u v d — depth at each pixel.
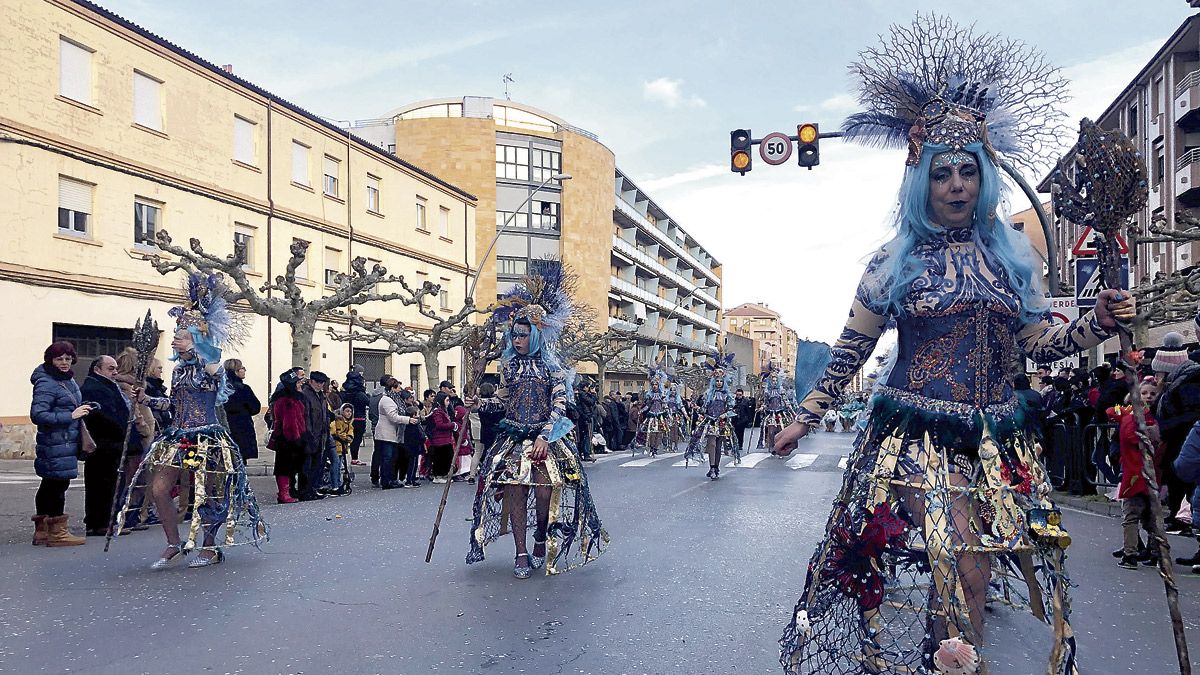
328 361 29.92
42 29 19.50
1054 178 3.33
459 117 50.78
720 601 5.65
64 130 20.09
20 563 7.12
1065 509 11.10
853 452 3.24
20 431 18.97
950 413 2.96
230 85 25.52
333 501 11.69
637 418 26.17
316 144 29.56
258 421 26.09
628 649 4.62
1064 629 2.90
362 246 32.12
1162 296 15.63
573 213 55.31
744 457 20.42
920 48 3.45
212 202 24.73
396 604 5.59
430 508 10.71
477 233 50.62
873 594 3.04
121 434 8.84
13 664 4.41
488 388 10.43
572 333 25.67
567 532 6.60
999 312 3.02
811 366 3.28
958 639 2.77
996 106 3.35
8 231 18.80
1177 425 7.31
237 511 7.08
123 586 6.18
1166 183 30.19
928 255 3.10
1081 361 17.02
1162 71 30.73
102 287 20.92
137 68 22.17
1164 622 5.23
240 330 7.64
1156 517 3.03
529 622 5.15
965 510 2.86
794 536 8.29
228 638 4.86
